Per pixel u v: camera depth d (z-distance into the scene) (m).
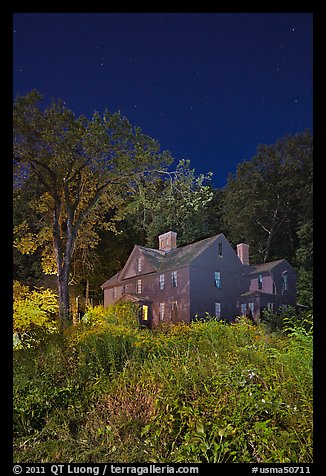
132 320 10.16
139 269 31.62
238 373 4.23
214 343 5.84
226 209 45.59
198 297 27.17
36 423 4.62
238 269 29.84
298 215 42.66
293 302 31.62
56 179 21.73
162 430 3.91
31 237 23.28
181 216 37.25
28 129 20.53
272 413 3.62
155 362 5.22
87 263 29.44
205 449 3.42
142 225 36.19
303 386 3.79
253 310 28.42
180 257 29.36
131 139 21.38
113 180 22.52
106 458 3.73
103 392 5.09
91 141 20.50
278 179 44.09
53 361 5.98
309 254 35.31
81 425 4.59
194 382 4.27
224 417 3.61
